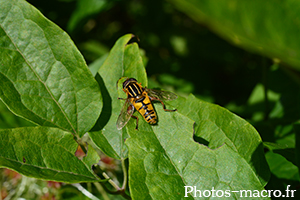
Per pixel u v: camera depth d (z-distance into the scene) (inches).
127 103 8.8
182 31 13.6
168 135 8.6
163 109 8.7
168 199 8.3
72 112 8.7
